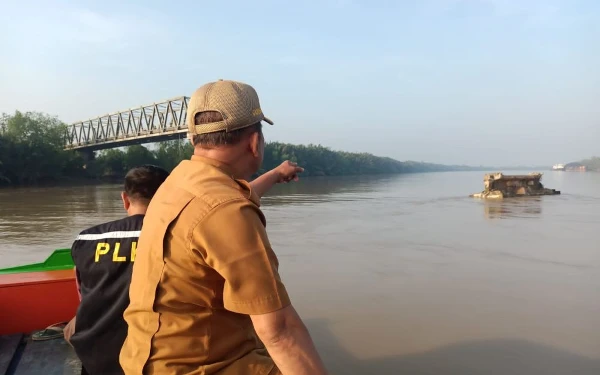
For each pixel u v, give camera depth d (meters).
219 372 1.58
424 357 4.77
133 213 2.66
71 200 30.44
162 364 1.54
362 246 11.45
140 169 2.68
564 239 12.31
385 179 84.50
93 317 2.35
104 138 64.12
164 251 1.54
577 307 6.40
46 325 3.40
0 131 56.19
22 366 2.79
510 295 7.00
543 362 4.65
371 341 5.20
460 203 25.36
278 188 46.62
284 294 1.48
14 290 3.32
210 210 1.49
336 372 4.43
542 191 30.48
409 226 15.41
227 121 1.67
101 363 2.29
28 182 54.03
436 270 8.71
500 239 12.38
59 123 61.34
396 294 7.07
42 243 12.79
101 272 2.34
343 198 30.75
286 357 1.45
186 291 1.54
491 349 4.97
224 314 1.61
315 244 11.82
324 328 5.61
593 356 4.79
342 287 7.48
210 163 1.71
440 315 6.07
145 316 1.58
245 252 1.45
